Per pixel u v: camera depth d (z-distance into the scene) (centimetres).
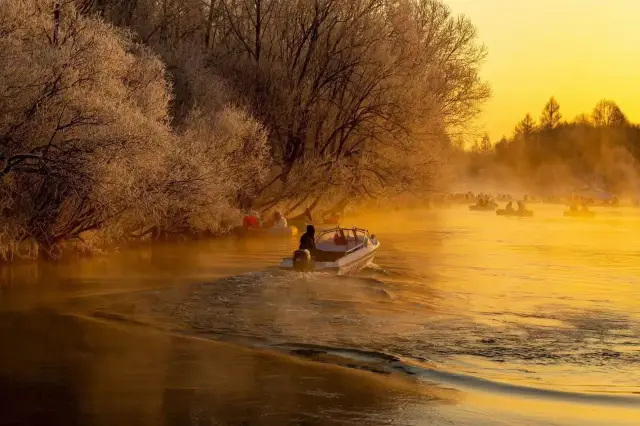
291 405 954
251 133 3055
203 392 1000
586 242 3706
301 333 1381
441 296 1878
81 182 1920
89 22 2106
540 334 1438
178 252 2683
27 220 2088
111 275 2039
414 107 3834
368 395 1007
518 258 2880
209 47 3934
